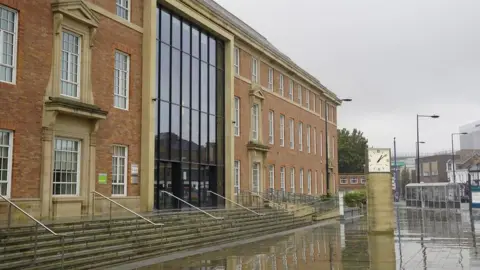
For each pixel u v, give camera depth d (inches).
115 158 830.5
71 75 738.8
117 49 837.8
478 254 649.0
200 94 1119.6
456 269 523.5
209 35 1173.7
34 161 656.4
